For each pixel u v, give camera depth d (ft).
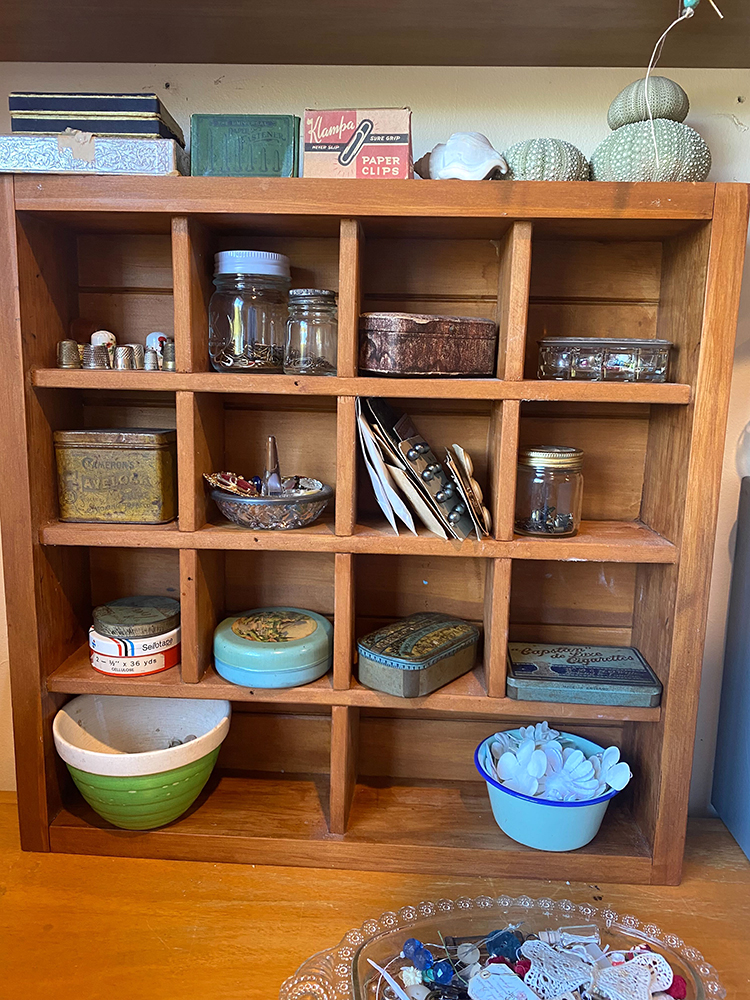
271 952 2.78
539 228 3.10
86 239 3.53
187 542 3.15
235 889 3.14
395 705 3.20
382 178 2.91
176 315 3.02
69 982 2.64
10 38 3.16
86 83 3.47
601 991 2.52
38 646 3.23
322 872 3.27
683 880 3.26
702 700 3.84
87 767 3.09
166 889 3.13
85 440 3.21
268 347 3.25
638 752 3.48
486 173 2.93
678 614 3.03
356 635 3.77
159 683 3.26
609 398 2.93
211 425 3.40
